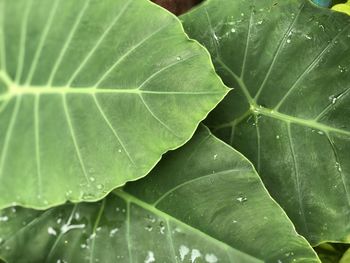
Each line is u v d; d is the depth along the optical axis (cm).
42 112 41
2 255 44
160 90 42
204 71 41
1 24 40
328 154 47
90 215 44
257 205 42
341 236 47
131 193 44
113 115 42
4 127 41
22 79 41
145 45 42
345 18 47
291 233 42
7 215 44
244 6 47
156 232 43
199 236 43
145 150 41
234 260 42
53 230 44
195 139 43
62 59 41
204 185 43
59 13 41
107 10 42
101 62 42
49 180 41
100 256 44
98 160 41
